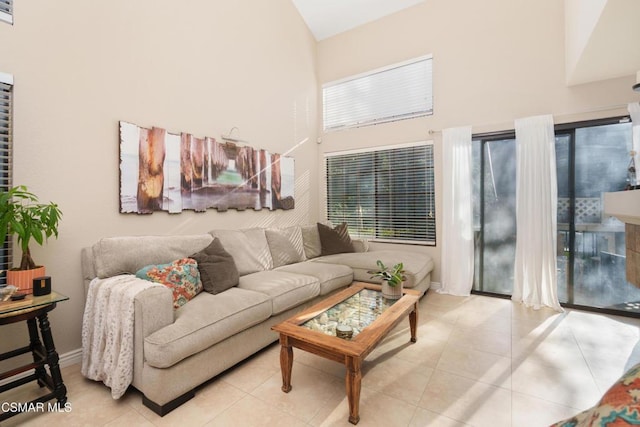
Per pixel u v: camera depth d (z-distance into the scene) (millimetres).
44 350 1954
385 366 2186
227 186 3564
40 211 1875
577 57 2750
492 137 3789
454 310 3307
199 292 2410
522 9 3578
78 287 2348
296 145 4707
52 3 2213
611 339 2572
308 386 1977
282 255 3729
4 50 2004
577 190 3352
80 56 2361
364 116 4789
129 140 2650
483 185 3873
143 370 1736
